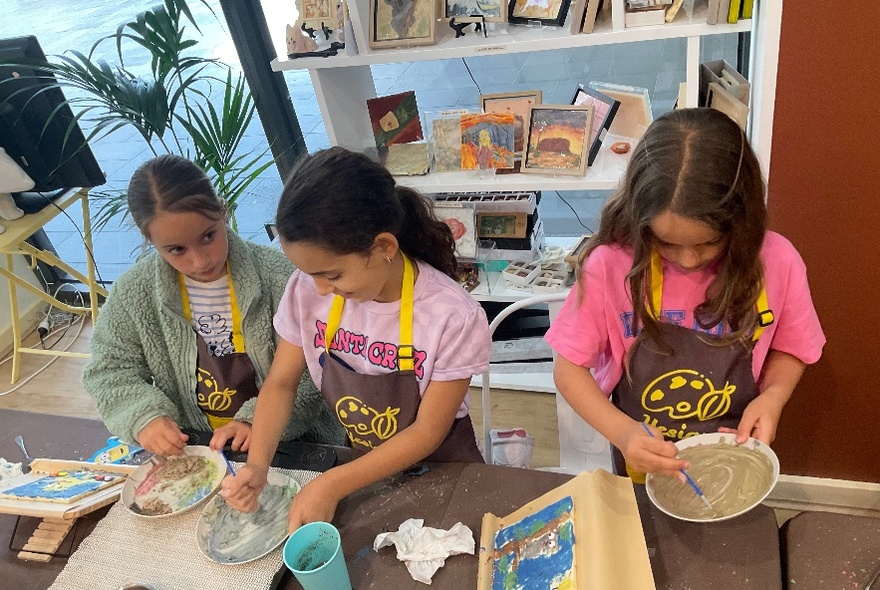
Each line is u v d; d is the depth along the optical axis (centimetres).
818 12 126
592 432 180
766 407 107
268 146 257
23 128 228
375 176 100
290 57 186
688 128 93
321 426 147
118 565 103
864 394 164
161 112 212
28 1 285
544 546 91
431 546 96
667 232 95
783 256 110
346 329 118
